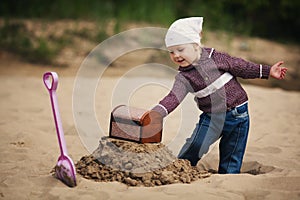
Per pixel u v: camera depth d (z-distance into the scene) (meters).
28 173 7.48
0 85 14.44
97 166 7.19
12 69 17.89
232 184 6.88
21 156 8.29
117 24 20.75
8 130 9.77
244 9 25.38
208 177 7.17
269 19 25.44
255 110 11.92
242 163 8.26
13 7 24.14
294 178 7.05
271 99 13.26
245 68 7.35
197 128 7.57
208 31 22.94
